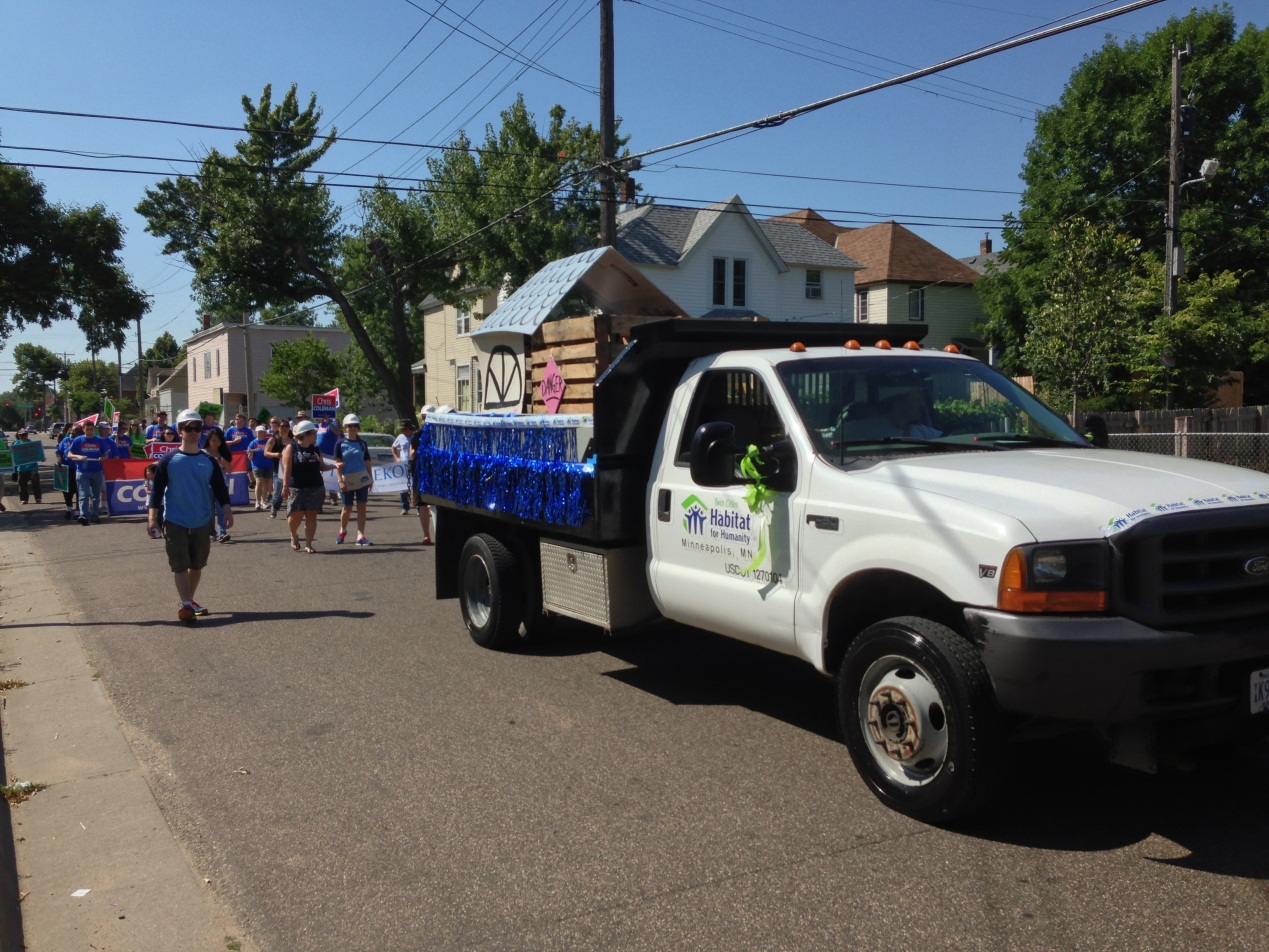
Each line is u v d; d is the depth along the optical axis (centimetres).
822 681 680
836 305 3578
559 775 514
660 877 402
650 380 614
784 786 491
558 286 814
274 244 2900
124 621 929
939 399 546
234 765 546
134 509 2005
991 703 408
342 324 4856
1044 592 391
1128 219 3177
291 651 793
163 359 10975
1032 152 3400
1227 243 3044
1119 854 411
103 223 3341
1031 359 2338
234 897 400
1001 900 376
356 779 518
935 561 423
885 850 419
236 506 2075
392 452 2270
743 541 530
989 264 3619
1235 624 399
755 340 625
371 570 1192
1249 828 433
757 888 390
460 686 680
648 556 610
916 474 455
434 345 4134
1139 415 2020
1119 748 418
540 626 770
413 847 438
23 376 13900
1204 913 363
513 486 702
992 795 417
